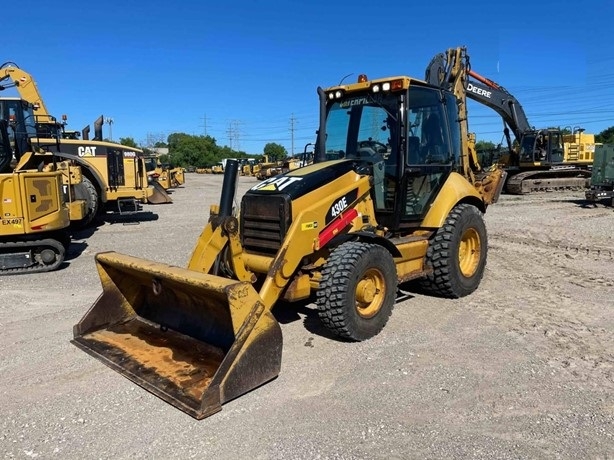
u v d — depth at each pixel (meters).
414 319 5.78
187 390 3.95
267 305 4.66
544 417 3.68
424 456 3.25
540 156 22.38
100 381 4.32
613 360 4.63
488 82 20.45
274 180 5.52
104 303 5.25
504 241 10.60
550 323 5.62
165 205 20.67
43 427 3.64
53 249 8.61
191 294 4.57
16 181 8.26
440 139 6.61
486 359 4.67
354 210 5.54
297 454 3.29
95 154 15.72
